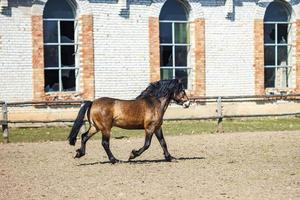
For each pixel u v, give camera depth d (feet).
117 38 75.87
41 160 48.26
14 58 71.05
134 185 37.47
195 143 57.88
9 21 70.64
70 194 35.19
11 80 71.00
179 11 79.87
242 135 64.03
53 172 42.63
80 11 73.87
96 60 74.84
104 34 75.20
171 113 78.18
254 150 52.54
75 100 70.44
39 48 71.82
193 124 75.10
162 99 46.50
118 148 55.26
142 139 61.98
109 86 75.66
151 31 77.46
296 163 45.34
